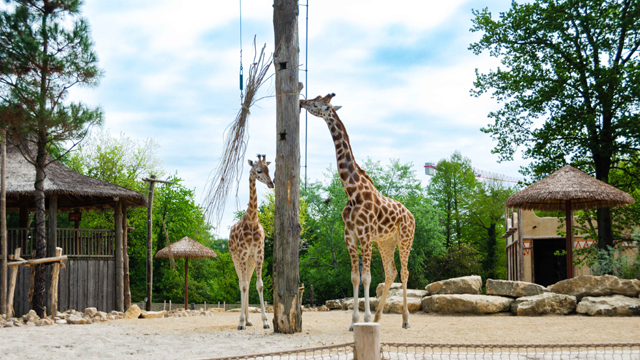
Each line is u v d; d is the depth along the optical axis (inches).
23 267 606.2
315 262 1578.5
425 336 317.1
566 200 609.3
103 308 645.9
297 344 293.1
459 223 2032.5
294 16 373.4
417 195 1631.4
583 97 797.9
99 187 637.9
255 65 341.4
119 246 666.8
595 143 759.7
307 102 362.3
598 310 464.1
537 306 482.3
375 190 355.3
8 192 578.6
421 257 1523.1
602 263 599.2
